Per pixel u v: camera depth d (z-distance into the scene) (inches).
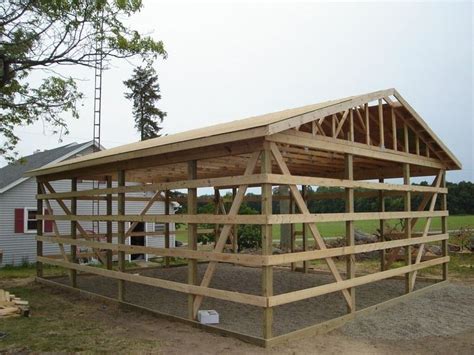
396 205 1146.7
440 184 425.4
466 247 700.7
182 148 262.7
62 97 426.3
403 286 415.2
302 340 243.1
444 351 230.1
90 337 254.5
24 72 402.9
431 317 298.7
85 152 756.0
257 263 230.5
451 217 1496.1
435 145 402.6
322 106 270.2
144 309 315.9
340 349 229.6
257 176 232.7
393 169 444.5
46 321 295.7
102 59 339.3
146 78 1285.7
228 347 229.9
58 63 325.4
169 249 291.6
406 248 367.2
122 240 347.6
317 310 322.3
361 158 386.6
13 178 703.1
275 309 326.6
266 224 227.5
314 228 262.1
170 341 243.1
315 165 439.2
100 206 738.2
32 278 515.2
